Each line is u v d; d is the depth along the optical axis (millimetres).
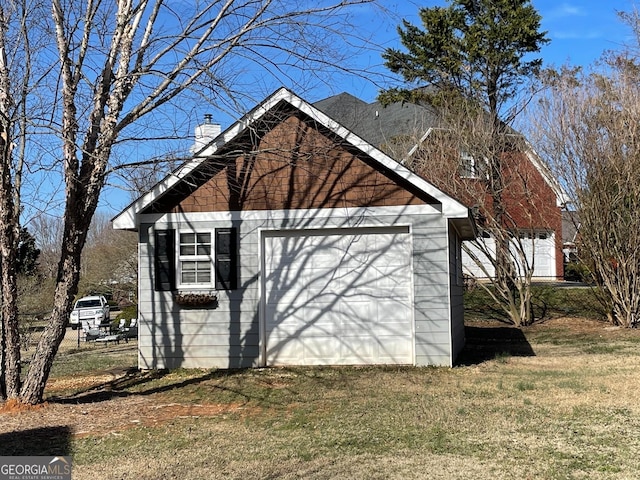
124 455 7066
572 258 25844
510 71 22688
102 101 9602
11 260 9492
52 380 12938
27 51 9188
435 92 23656
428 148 21203
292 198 13062
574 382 10734
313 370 12414
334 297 13078
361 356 12961
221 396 10297
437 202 12695
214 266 13031
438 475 6125
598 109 18922
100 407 9656
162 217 13164
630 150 18281
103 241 40906
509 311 21531
